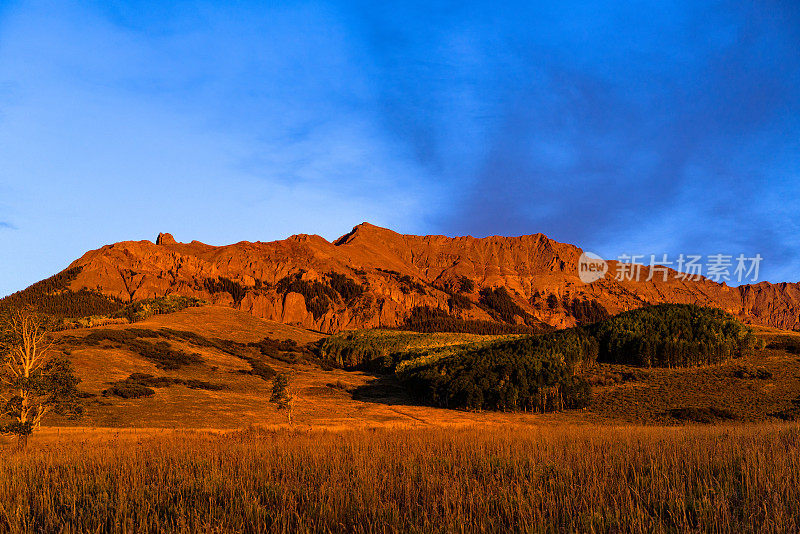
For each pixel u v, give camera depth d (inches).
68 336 4306.1
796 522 344.2
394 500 425.1
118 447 888.9
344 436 1071.6
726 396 2920.8
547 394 3061.0
